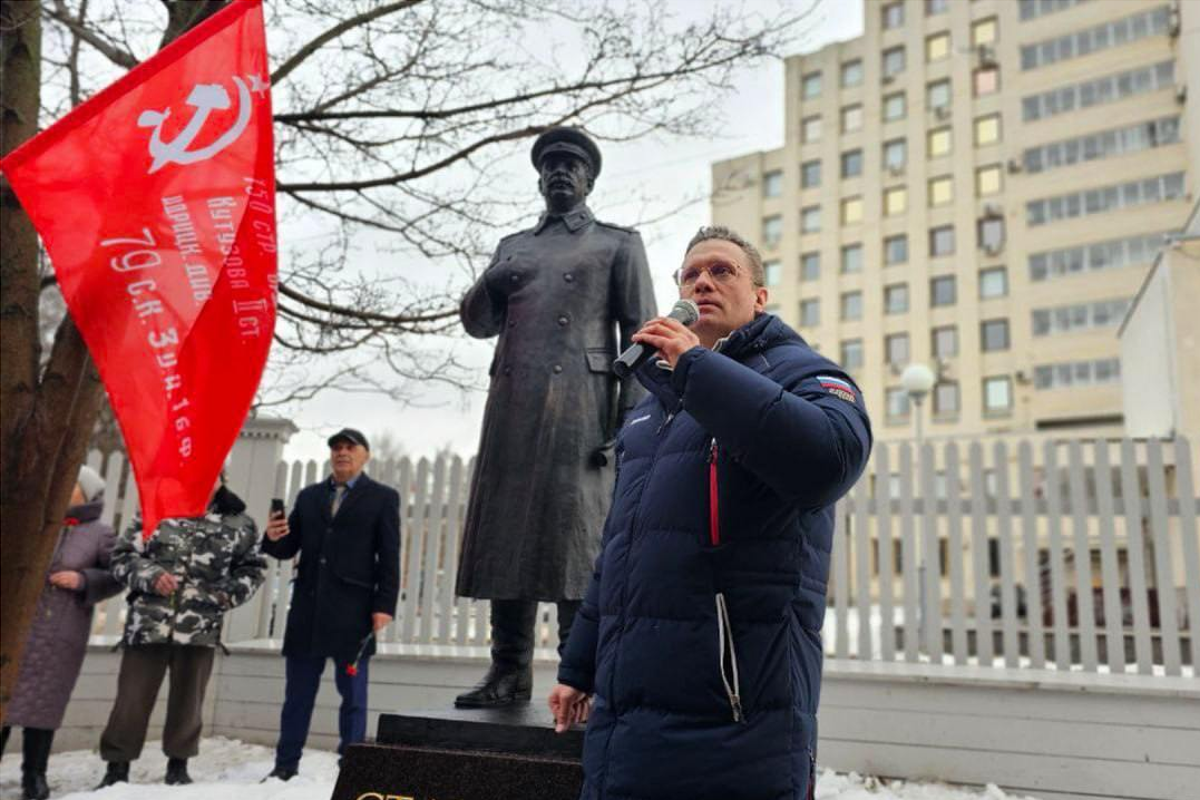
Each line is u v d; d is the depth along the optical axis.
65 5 5.17
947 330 39.44
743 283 2.16
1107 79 36.78
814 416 1.69
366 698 5.12
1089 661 5.50
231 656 6.58
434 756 2.75
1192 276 11.06
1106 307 35.69
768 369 1.97
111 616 6.76
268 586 7.12
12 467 4.12
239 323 3.32
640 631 1.82
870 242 41.94
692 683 1.73
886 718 5.14
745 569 1.78
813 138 45.12
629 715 1.79
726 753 1.69
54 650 4.95
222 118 3.46
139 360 3.18
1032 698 4.90
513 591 3.30
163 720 6.63
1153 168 35.31
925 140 41.38
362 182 5.56
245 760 5.86
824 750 5.22
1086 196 36.72
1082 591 5.61
